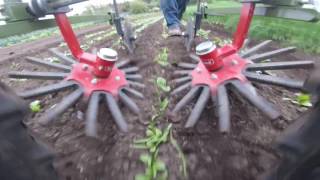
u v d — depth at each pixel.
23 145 1.18
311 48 4.59
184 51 4.28
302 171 1.10
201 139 2.12
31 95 2.36
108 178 1.82
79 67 2.53
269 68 2.51
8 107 1.11
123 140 2.12
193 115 2.16
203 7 3.99
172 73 3.39
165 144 2.07
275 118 2.03
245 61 2.53
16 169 1.14
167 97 2.79
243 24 2.59
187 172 1.84
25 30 2.42
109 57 2.38
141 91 2.88
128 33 4.38
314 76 1.19
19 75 2.72
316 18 2.18
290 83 2.30
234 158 1.94
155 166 1.84
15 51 6.33
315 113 1.13
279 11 2.47
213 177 1.82
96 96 2.34
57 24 2.65
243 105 2.46
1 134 1.09
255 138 2.12
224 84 2.36
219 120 2.06
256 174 1.82
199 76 2.54
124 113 2.43
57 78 2.64
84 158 1.98
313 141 1.09
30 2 2.34
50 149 1.36
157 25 9.59
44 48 6.44
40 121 2.14
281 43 5.02
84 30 11.13
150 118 2.41
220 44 5.05
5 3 2.22
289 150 1.19
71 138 2.17
